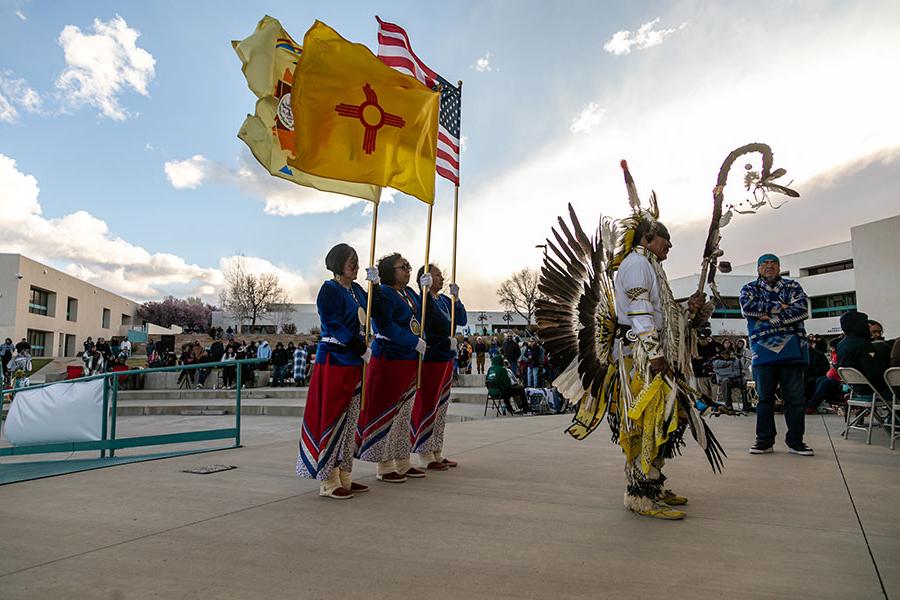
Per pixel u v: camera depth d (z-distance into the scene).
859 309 25.30
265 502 3.96
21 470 5.33
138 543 3.04
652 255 3.69
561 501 3.94
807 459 5.45
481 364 26.25
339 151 4.58
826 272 54.06
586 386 3.70
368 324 4.38
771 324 5.66
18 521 3.48
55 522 3.46
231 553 2.88
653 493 3.55
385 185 4.73
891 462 5.26
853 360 6.61
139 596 2.35
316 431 4.11
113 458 5.96
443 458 5.34
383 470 4.68
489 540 3.08
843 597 2.31
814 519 3.42
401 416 4.73
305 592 2.39
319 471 4.04
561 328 3.79
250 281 70.94
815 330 52.91
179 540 3.09
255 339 51.59
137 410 15.19
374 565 2.71
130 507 3.82
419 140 5.04
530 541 3.06
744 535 3.12
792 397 5.71
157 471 5.13
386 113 4.82
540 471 5.05
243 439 9.95
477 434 7.71
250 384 20.62
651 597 2.33
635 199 3.85
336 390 4.11
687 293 50.72
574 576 2.56
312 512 3.67
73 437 5.99
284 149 4.97
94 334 69.06
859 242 25.31
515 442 6.91
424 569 2.66
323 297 4.18
